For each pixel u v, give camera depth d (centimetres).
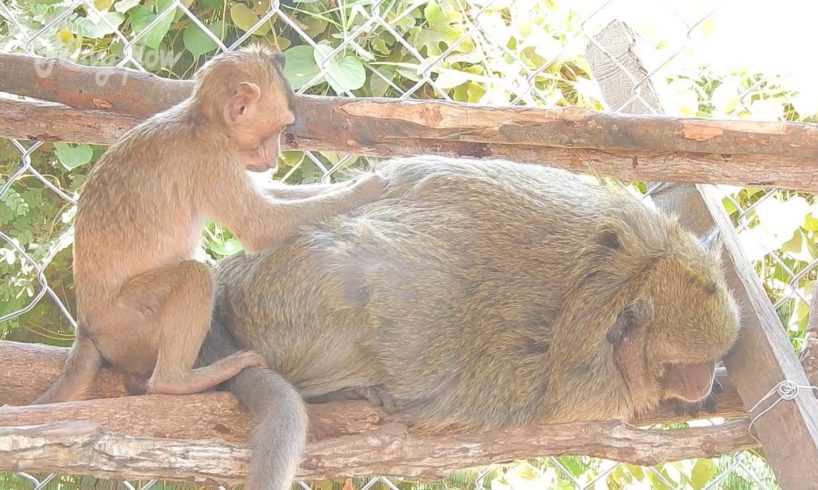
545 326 295
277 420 281
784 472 293
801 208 344
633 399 299
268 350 294
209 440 280
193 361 288
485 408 294
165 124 295
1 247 324
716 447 294
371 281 292
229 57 297
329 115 301
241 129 296
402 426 287
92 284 290
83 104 301
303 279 293
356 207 299
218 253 330
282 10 333
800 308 346
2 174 324
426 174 300
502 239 296
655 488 343
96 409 281
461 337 293
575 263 296
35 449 271
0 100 301
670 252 298
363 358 293
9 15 306
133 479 276
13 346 290
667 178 303
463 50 344
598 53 327
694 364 297
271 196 304
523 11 349
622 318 296
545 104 345
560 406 294
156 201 292
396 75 342
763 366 297
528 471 338
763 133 298
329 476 283
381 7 342
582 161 304
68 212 325
